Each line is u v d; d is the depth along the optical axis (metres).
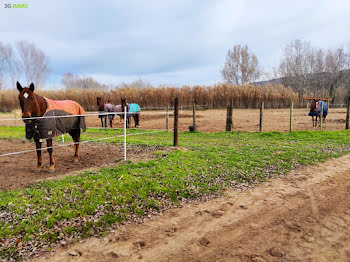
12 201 4.19
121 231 3.65
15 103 33.75
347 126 13.17
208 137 11.43
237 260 2.95
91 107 31.92
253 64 46.12
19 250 3.19
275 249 3.15
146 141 9.98
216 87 31.64
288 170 6.39
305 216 4.02
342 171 6.30
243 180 5.69
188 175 5.73
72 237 3.48
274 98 31.06
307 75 40.03
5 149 8.83
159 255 3.09
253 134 11.91
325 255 3.02
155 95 30.97
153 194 4.75
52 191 4.60
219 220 3.96
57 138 10.98
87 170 5.88
